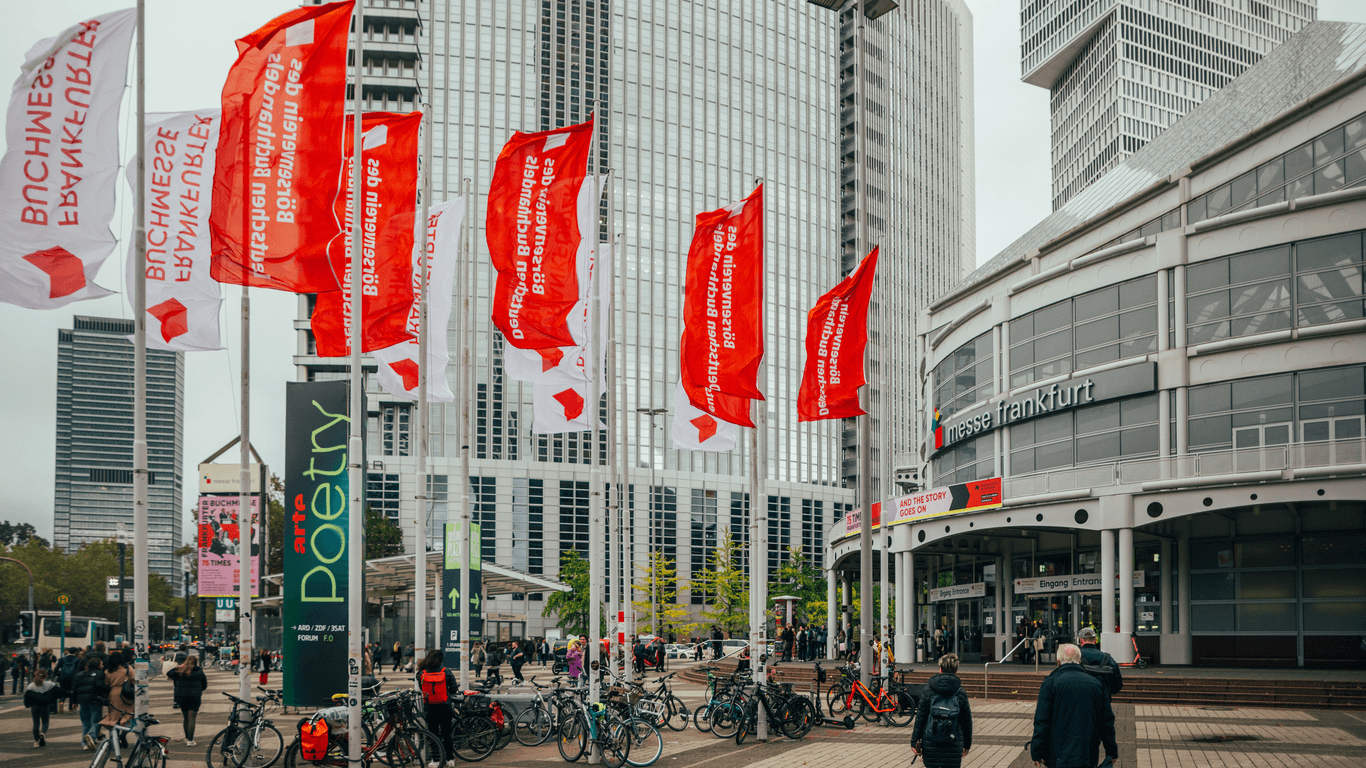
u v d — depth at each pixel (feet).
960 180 549.13
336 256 64.18
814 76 436.76
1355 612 107.96
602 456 343.87
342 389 67.77
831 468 403.54
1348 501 101.09
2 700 125.59
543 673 160.66
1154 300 121.49
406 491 318.04
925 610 184.24
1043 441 135.13
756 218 67.77
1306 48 134.72
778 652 174.50
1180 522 118.42
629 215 372.99
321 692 66.39
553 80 369.71
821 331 76.69
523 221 63.98
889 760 56.70
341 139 56.18
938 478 168.04
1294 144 113.19
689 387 67.67
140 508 51.21
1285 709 85.71
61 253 52.49
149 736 49.42
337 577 66.85
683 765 55.67
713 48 405.18
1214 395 114.52
